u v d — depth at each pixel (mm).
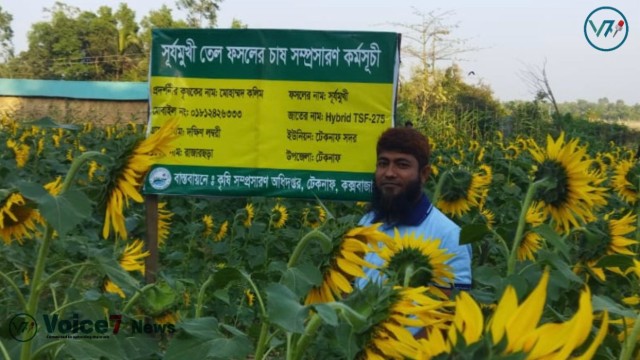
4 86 32469
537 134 17219
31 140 12523
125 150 2189
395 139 3389
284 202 8422
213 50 6164
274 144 6172
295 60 6148
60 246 2830
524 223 2908
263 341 1948
